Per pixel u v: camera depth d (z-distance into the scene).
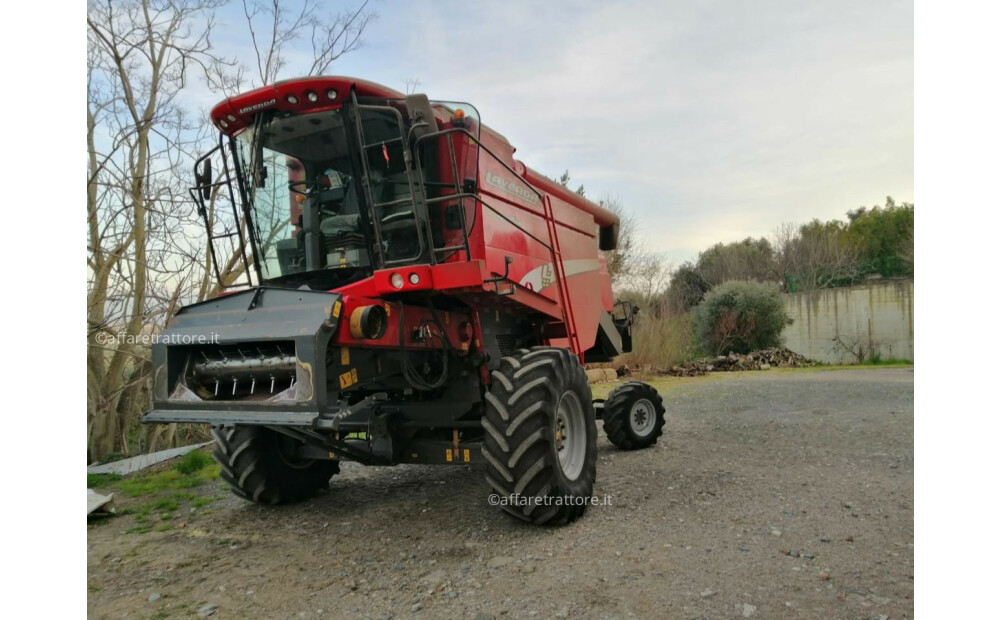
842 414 9.06
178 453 7.68
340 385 3.93
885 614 2.90
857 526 4.15
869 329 21.91
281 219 4.63
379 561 3.91
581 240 6.54
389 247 4.48
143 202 8.91
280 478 5.11
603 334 7.20
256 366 3.96
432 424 4.78
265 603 3.36
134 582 3.71
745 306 21.69
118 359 9.21
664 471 5.86
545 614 3.02
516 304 5.05
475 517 4.68
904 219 34.56
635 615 2.96
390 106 4.26
